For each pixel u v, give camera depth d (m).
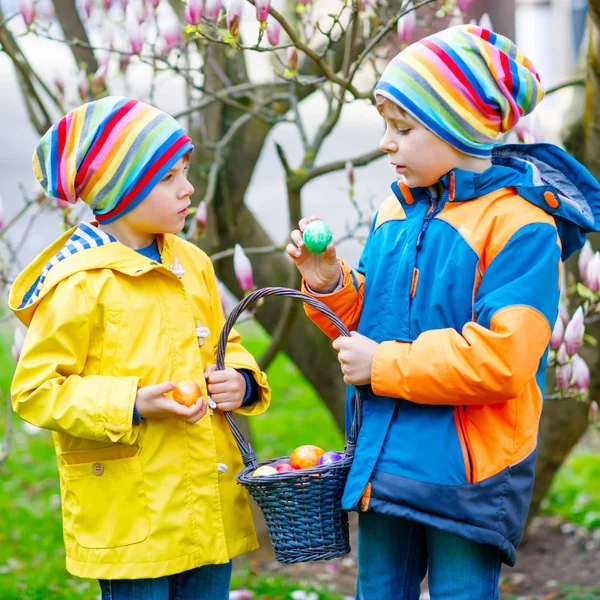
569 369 2.95
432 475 2.16
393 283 2.30
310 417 6.68
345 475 2.28
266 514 2.26
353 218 10.19
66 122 2.34
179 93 11.27
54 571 4.15
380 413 2.26
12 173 12.60
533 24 12.28
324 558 2.25
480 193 2.25
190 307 2.42
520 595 3.92
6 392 6.70
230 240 4.33
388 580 2.39
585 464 5.76
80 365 2.30
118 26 3.46
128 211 2.35
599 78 3.31
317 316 2.48
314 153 3.40
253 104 4.19
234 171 4.22
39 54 16.03
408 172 2.27
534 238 2.17
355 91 2.98
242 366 2.47
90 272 2.30
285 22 2.71
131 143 2.30
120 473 2.30
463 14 3.04
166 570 2.29
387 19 3.36
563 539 4.57
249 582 3.92
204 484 2.36
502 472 2.17
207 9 2.79
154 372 2.32
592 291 2.94
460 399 2.12
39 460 5.88
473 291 2.19
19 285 2.45
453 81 2.17
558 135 3.68
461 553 2.25
